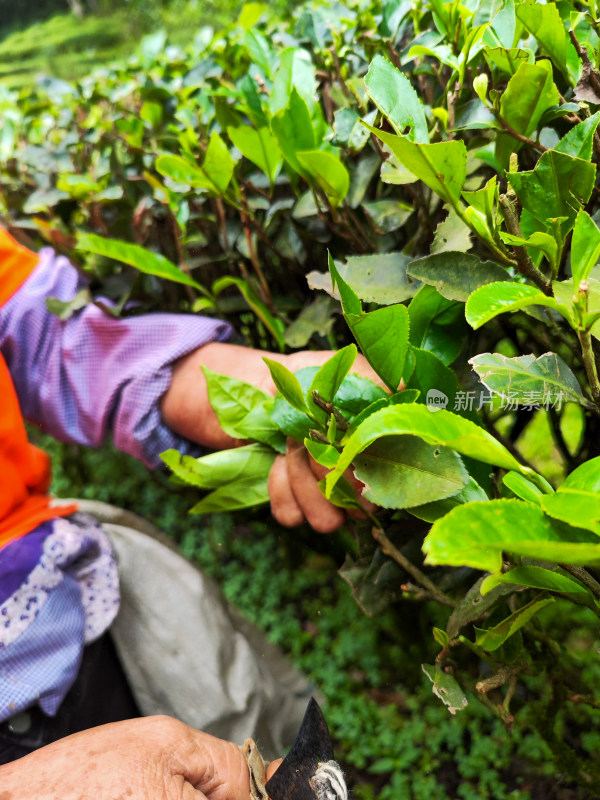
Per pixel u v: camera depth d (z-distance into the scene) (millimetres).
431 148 282
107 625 466
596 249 247
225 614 562
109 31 6863
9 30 8062
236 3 2602
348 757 767
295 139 410
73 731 448
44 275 512
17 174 819
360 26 571
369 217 491
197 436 494
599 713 663
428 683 774
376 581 424
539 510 222
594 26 356
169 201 572
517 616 280
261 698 541
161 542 573
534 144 341
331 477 252
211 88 626
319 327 495
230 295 651
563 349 446
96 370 497
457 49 410
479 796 683
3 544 426
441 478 310
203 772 349
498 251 312
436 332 382
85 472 1138
